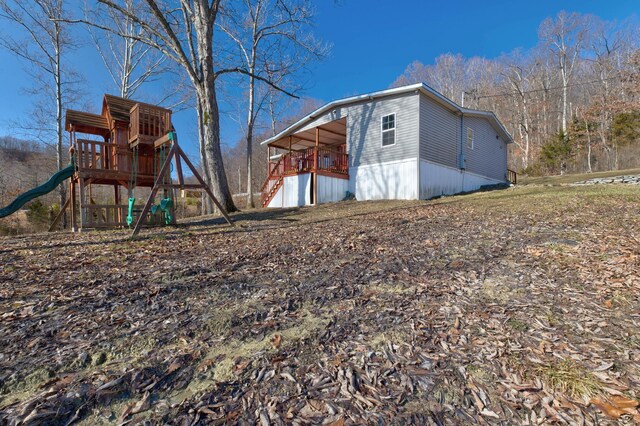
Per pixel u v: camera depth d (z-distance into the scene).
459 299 2.51
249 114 16.62
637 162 21.58
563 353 1.75
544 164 26.00
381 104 12.41
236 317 2.25
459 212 7.11
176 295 2.69
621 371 1.57
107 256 4.14
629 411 1.31
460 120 14.20
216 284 2.95
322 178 12.67
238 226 7.09
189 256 4.11
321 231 5.74
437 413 1.34
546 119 30.08
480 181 15.77
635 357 1.69
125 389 1.51
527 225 5.07
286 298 2.59
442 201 9.92
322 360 1.74
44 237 6.12
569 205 6.70
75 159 8.32
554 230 4.58
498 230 4.86
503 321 2.13
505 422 1.29
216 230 6.54
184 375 1.62
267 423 1.29
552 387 1.48
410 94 11.64
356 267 3.39
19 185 20.42
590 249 3.54
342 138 16.30
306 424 1.29
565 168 24.86
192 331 2.07
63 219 14.68
